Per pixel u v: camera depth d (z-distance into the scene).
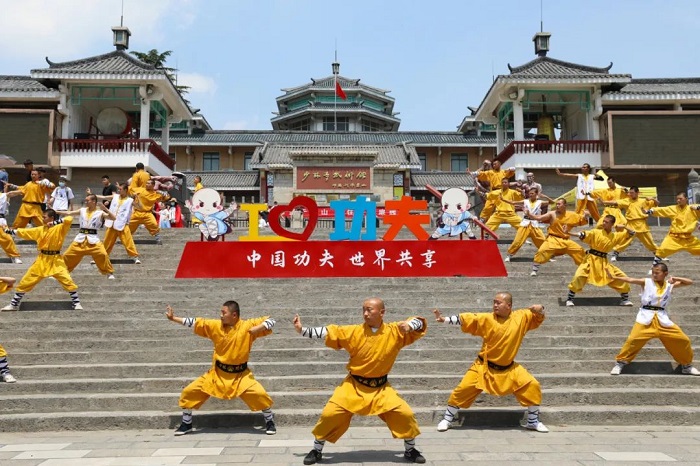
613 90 26.72
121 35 27.56
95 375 7.92
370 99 51.03
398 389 7.68
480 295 10.78
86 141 24.75
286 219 23.30
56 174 25.12
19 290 9.89
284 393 7.39
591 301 10.59
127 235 12.64
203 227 13.36
